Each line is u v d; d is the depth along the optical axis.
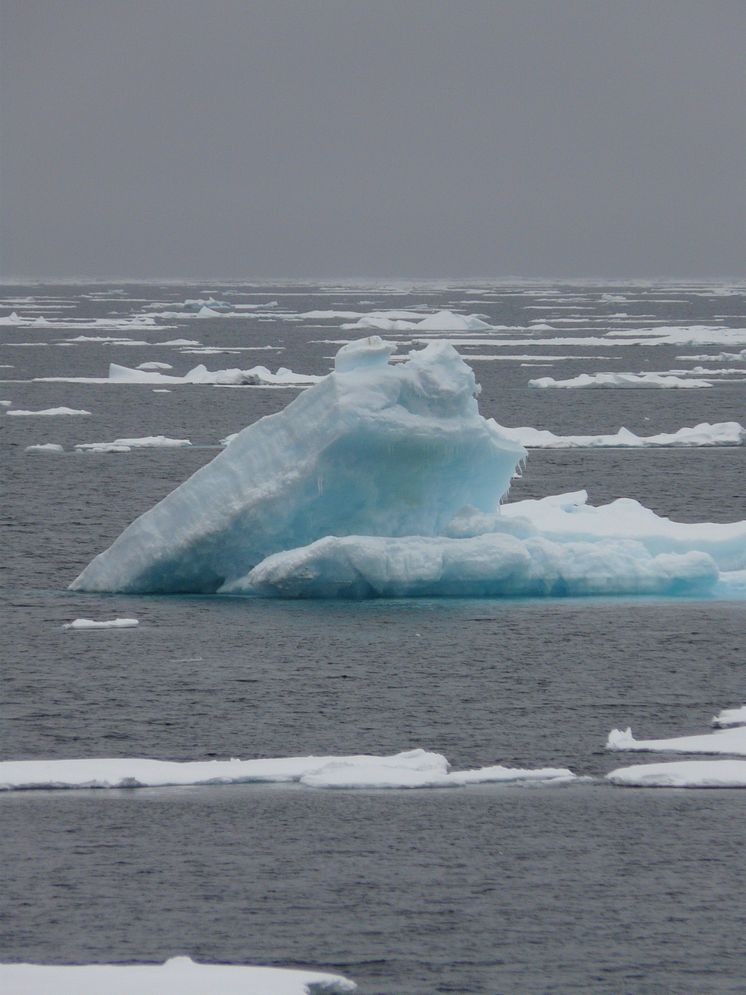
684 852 64.88
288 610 104.94
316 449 103.50
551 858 64.25
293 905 60.16
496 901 60.62
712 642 98.12
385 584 106.50
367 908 59.94
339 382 103.00
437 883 62.03
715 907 60.16
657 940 57.69
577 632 99.94
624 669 92.38
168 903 60.22
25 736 80.00
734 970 55.66
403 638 98.06
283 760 75.12
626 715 83.94
